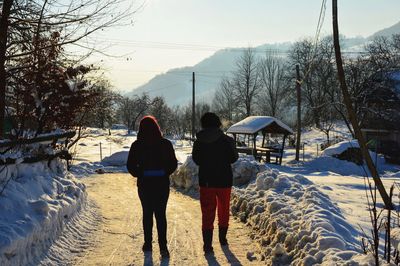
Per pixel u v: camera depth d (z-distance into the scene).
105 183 14.48
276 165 27.73
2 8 7.76
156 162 6.18
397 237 5.79
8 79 8.30
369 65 56.72
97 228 7.71
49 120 9.58
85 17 8.11
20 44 8.29
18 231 5.09
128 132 68.75
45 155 7.89
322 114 64.06
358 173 27.17
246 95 72.81
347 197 10.65
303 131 64.38
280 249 5.77
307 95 67.25
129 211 9.34
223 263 5.93
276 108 73.81
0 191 5.80
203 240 6.50
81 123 12.52
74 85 9.38
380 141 38.12
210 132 6.64
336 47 11.16
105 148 38.06
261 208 8.03
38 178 7.20
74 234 6.87
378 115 42.69
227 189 6.62
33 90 8.52
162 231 6.19
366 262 4.36
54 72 8.85
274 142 45.16
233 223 8.31
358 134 10.55
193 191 12.25
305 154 38.28
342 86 10.95
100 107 12.62
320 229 5.62
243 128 30.16
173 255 6.26
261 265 5.84
